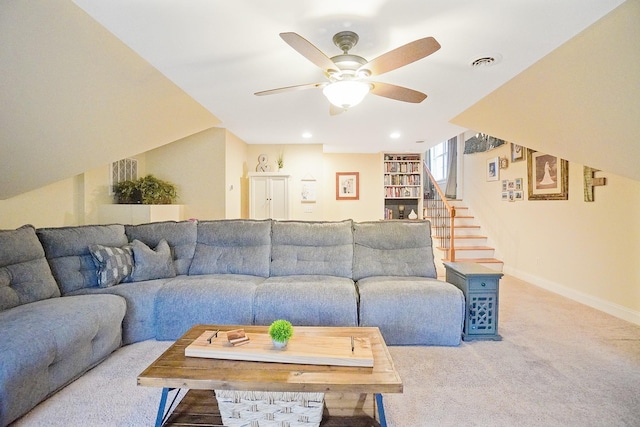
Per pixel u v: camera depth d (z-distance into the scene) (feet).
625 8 5.79
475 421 5.66
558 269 13.64
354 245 10.79
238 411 4.91
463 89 9.89
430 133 16.31
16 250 7.66
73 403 6.11
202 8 5.94
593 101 7.80
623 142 8.14
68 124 8.73
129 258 9.71
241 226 11.10
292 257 10.62
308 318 8.54
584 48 6.92
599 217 11.58
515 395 6.42
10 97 7.18
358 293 9.02
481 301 9.02
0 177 9.14
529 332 9.54
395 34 6.86
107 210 13.26
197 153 15.90
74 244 9.14
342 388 4.57
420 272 10.28
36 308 6.89
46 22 6.09
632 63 6.45
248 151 19.53
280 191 18.17
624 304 10.60
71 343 6.48
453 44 7.22
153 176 15.08
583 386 6.73
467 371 7.34
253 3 5.80
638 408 5.99
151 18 6.25
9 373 5.20
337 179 22.52
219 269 10.61
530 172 15.44
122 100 9.13
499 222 18.15
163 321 8.84
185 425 4.99
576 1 5.71
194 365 5.05
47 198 11.29
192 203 15.98
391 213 22.58
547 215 14.30
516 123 10.91
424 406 6.06
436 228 20.44
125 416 5.76
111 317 7.81
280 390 4.59
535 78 8.56
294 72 8.79
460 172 23.25
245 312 8.64
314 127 15.19
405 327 8.60
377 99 11.00
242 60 8.05
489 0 5.72
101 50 7.23
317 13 6.11
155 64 8.23
